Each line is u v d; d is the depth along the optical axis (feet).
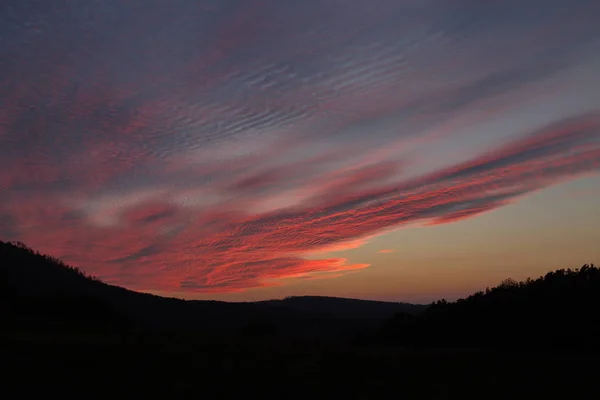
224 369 53.72
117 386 45.11
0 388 42.73
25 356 55.11
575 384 48.88
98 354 58.34
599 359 63.46
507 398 43.62
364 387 47.29
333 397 43.73
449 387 47.42
